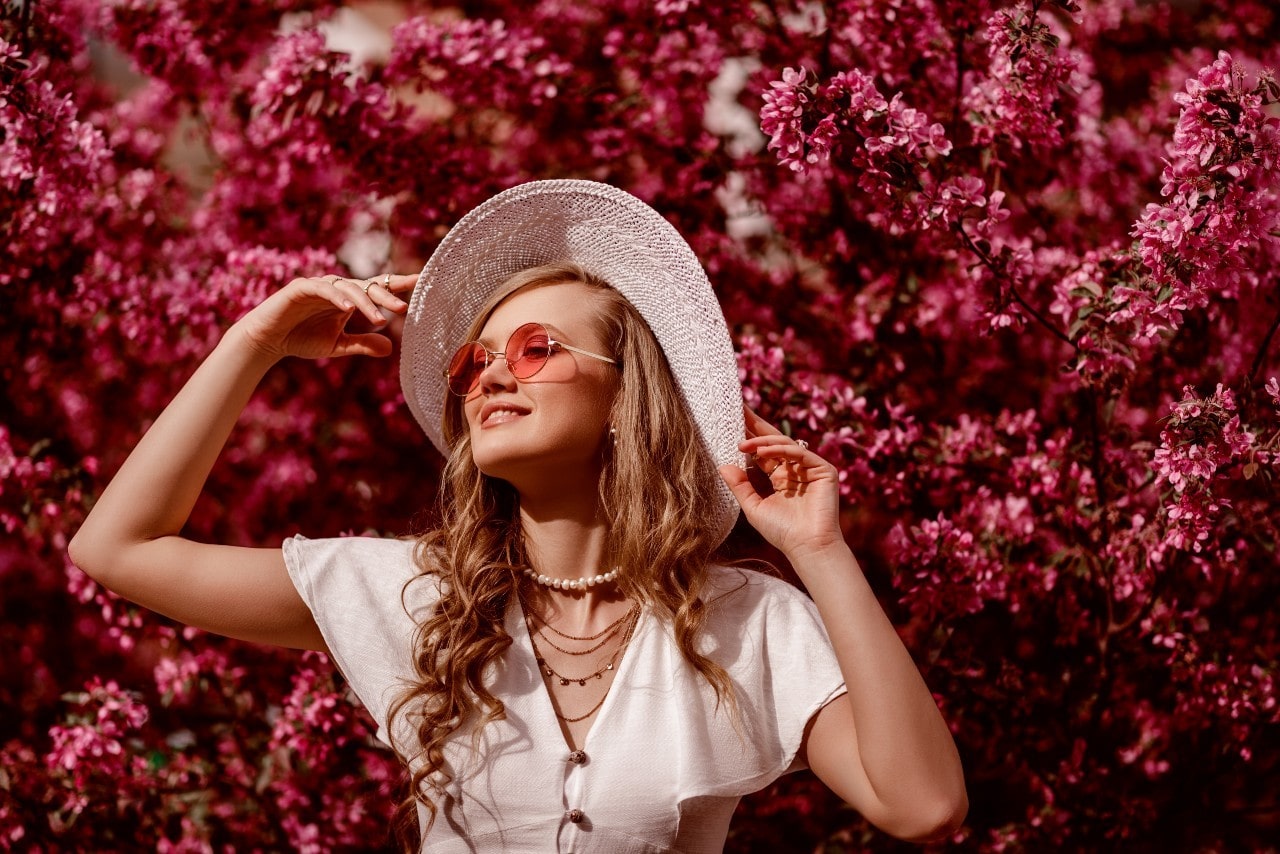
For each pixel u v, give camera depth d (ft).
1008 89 9.37
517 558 6.77
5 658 12.88
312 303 6.67
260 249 11.03
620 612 6.58
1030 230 11.87
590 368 6.68
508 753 5.96
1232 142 7.77
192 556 6.31
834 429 9.98
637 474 6.66
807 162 8.59
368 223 12.67
